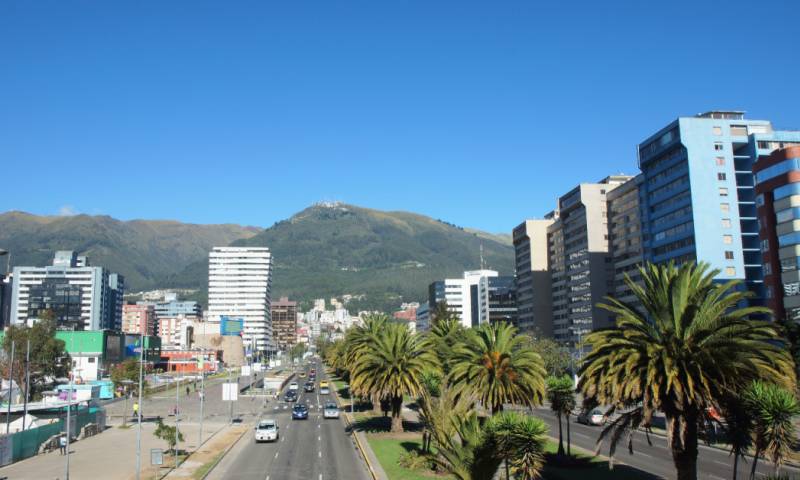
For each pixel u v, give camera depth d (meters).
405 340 60.38
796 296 83.50
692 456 25.67
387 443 54.06
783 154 87.00
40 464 47.34
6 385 92.88
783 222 86.44
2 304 173.25
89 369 143.12
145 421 77.75
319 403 100.31
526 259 189.62
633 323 27.31
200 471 43.00
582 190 152.25
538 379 43.09
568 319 164.00
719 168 112.00
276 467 43.97
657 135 121.50
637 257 134.25
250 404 98.69
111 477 41.53
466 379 42.94
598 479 36.81
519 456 26.05
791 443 26.58
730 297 25.91
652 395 25.12
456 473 26.83
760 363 24.41
